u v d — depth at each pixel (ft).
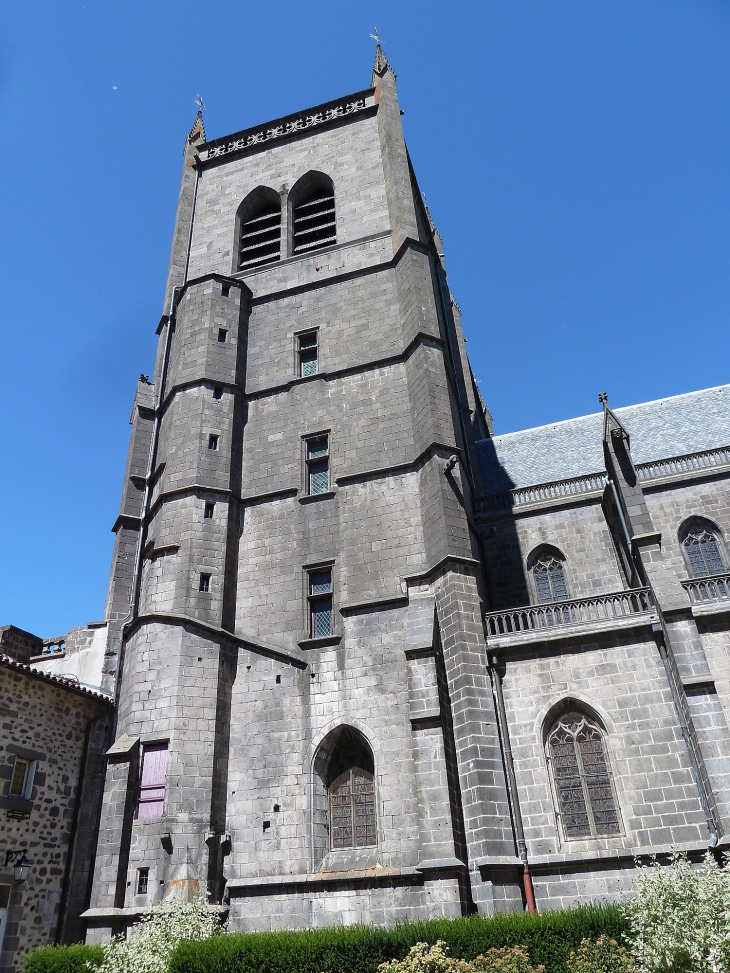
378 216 125.39
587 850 72.74
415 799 78.43
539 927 56.24
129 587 111.24
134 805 79.66
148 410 125.80
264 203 140.77
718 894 50.29
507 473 131.34
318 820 81.25
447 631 85.56
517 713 80.48
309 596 95.45
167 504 100.83
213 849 78.74
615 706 78.07
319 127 141.18
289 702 87.71
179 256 133.18
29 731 82.12
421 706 79.66
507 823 74.13
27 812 79.15
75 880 82.33
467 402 150.71
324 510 99.86
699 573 106.42
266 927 75.31
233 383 111.96
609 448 101.35
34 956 66.03
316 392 110.01
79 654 108.58
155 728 83.35
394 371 107.76
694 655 77.25
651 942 50.52
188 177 143.84
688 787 72.84
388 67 141.08
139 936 66.64
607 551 111.04
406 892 73.61
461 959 55.36
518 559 113.91
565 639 82.07
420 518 95.04
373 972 56.80
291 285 122.83
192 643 88.33
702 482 110.42
